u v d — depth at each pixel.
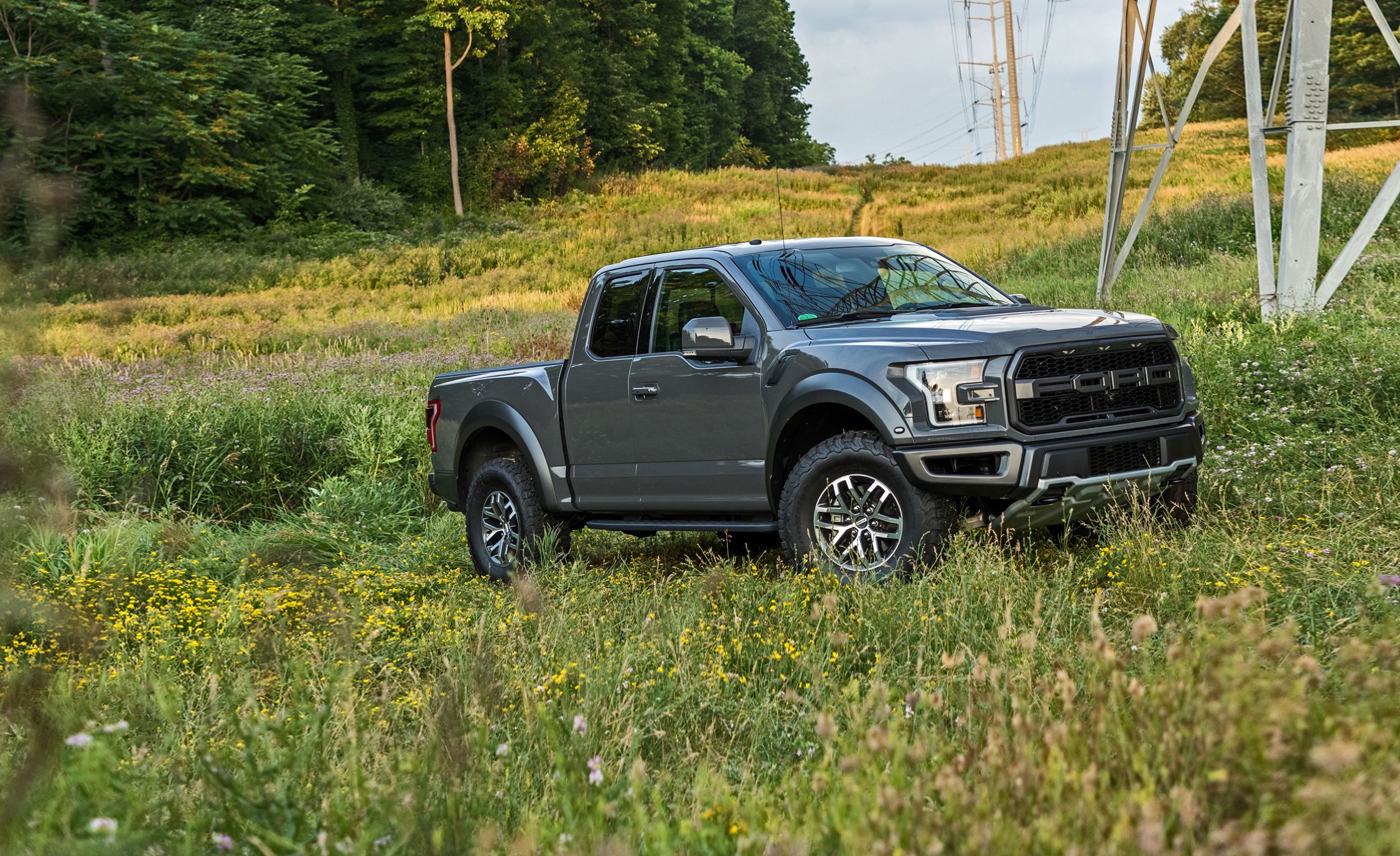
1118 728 2.42
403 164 67.06
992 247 26.55
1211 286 14.35
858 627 4.46
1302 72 11.19
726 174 70.75
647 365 6.46
